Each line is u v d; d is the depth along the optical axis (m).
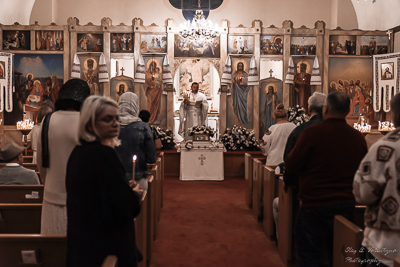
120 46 15.70
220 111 15.78
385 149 2.78
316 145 3.83
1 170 5.43
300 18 19.14
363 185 2.83
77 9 18.80
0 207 4.32
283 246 5.54
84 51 15.61
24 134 11.77
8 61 14.37
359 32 15.69
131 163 5.00
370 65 15.75
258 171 7.68
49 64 15.53
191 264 5.56
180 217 8.07
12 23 16.58
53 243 3.22
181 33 14.79
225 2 18.97
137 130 5.06
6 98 14.38
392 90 14.19
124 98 5.26
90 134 2.72
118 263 2.67
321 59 15.73
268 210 6.64
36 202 5.24
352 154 3.82
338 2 18.48
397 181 2.73
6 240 3.19
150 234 5.48
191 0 18.92
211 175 12.25
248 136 13.62
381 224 2.81
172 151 13.12
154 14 18.95
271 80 15.84
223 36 15.68
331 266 3.94
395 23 16.19
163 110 15.86
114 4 18.91
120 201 2.59
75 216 2.70
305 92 15.91
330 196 3.78
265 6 19.09
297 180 4.62
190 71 19.97
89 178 2.62
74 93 3.85
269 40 15.77
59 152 3.75
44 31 15.52
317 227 3.89
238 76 15.80
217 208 8.84
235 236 6.82
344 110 3.88
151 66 15.79
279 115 7.28
